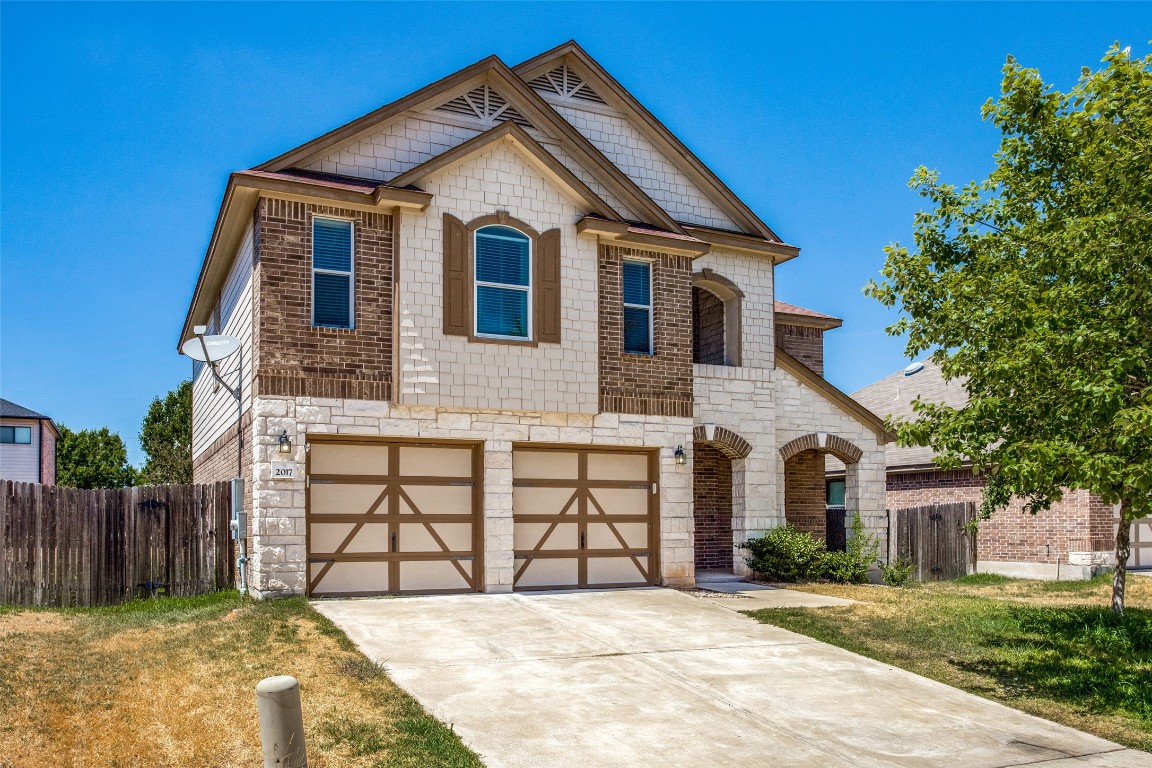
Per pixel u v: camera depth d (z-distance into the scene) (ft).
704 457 64.85
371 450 46.50
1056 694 32.83
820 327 75.72
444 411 46.96
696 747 25.96
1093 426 30.22
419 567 47.09
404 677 30.96
